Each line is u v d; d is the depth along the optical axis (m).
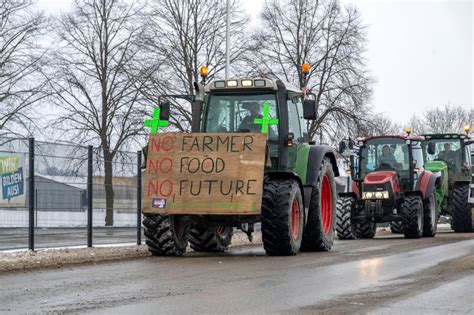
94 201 15.41
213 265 11.69
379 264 11.67
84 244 15.12
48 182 14.24
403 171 21.95
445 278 9.70
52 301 7.74
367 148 22.39
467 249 15.02
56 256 12.84
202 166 13.41
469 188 26.00
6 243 13.27
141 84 32.72
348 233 21.31
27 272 10.76
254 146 13.34
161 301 7.71
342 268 11.05
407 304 7.59
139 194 16.69
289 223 13.45
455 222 26.11
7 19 32.28
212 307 7.35
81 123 33.50
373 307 7.39
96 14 33.69
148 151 13.76
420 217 21.64
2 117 31.67
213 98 14.60
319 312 7.09
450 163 26.36
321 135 34.66
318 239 15.07
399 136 22.19
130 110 33.03
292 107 15.03
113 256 13.57
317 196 15.10
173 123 31.91
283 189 13.52
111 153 16.08
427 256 13.22
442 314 7.04
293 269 10.93
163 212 13.39
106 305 7.45
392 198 21.12
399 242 18.55
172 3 33.38
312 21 35.22
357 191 22.00
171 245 13.74
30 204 13.76
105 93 33.44
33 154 13.85
